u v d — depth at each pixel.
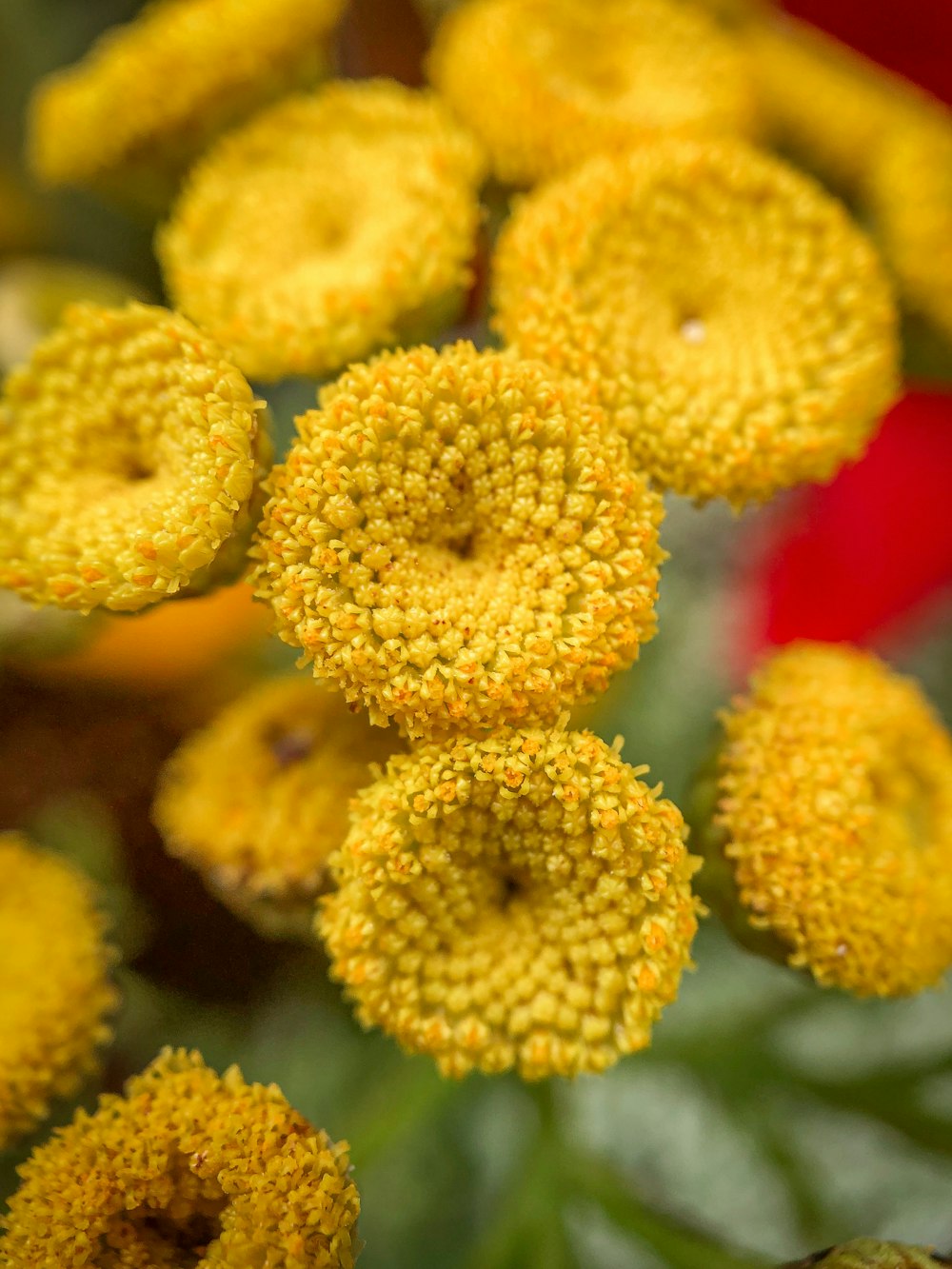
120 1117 0.05
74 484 0.06
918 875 0.06
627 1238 0.07
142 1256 0.05
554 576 0.05
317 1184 0.05
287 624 0.05
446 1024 0.05
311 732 0.06
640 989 0.05
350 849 0.05
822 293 0.06
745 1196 0.07
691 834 0.06
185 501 0.05
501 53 0.06
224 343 0.06
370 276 0.06
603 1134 0.07
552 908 0.05
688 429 0.06
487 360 0.05
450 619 0.05
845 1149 0.07
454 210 0.06
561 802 0.05
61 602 0.05
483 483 0.05
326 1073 0.07
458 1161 0.07
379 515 0.05
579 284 0.06
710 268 0.06
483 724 0.05
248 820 0.06
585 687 0.05
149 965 0.07
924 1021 0.07
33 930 0.06
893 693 0.06
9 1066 0.06
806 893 0.06
